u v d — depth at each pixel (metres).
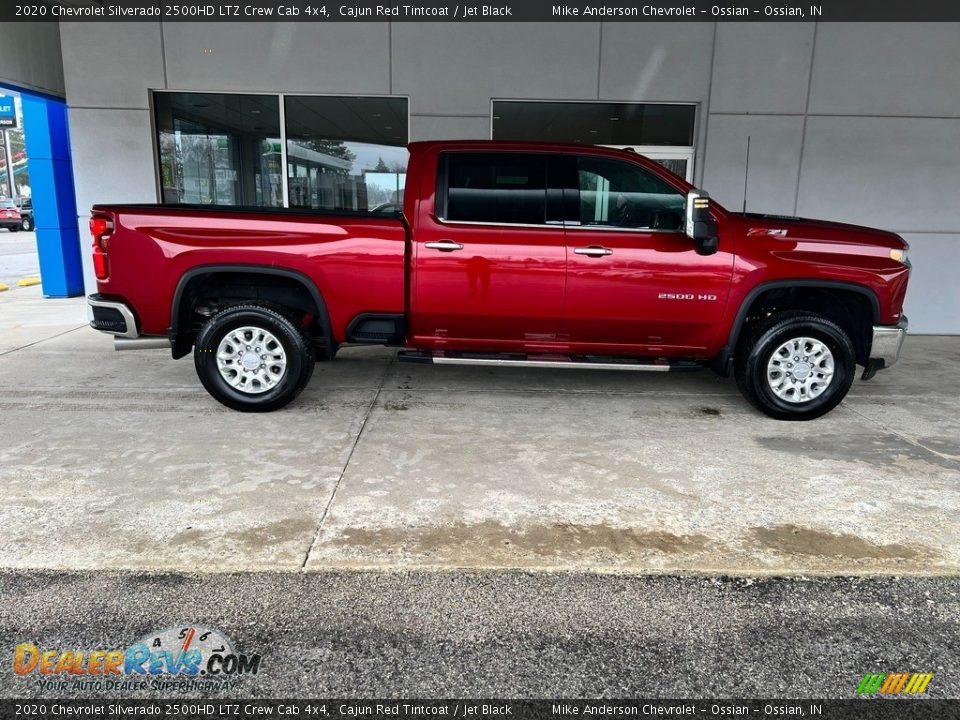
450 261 4.99
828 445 4.81
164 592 2.95
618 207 5.08
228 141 8.89
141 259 4.91
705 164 8.70
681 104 8.71
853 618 2.86
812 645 2.70
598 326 5.16
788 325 5.07
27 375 6.42
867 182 8.78
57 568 3.10
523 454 4.56
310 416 5.27
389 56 8.50
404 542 3.37
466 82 8.55
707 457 4.55
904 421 5.39
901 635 2.77
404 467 4.30
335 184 9.00
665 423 5.25
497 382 6.40
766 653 2.65
